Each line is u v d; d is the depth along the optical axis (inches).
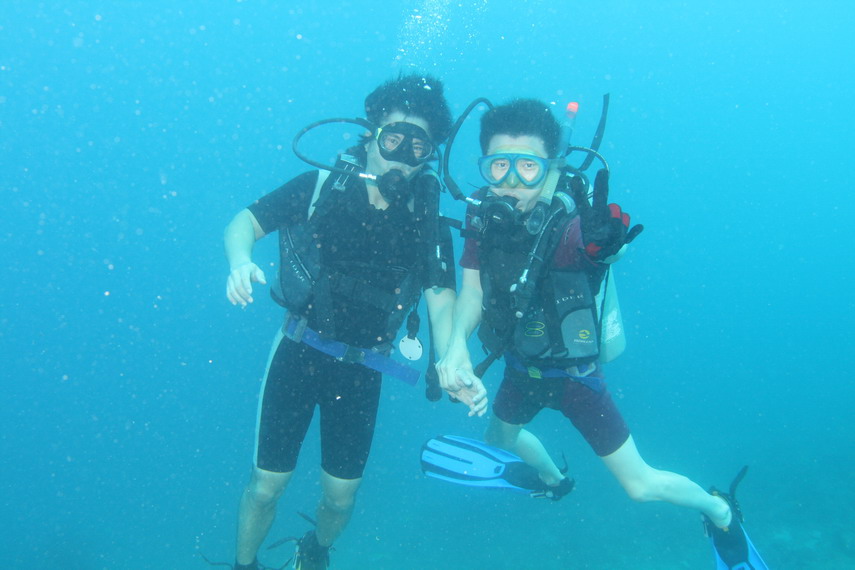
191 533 494.6
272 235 607.5
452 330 115.2
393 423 632.4
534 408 152.1
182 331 1268.5
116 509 575.8
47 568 467.8
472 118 1055.0
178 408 1013.8
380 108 122.2
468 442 190.4
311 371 133.3
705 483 480.1
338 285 125.3
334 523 142.9
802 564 343.6
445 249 125.2
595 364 135.5
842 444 557.0
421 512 447.5
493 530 403.9
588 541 375.9
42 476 706.8
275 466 129.5
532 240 116.5
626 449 136.0
